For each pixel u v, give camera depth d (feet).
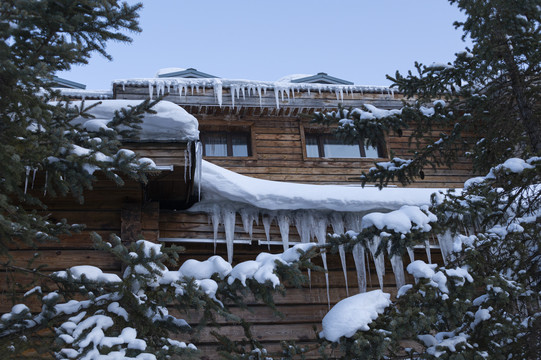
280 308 26.99
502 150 25.11
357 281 28.91
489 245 19.47
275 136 36.17
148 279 14.49
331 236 18.69
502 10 21.97
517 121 24.40
